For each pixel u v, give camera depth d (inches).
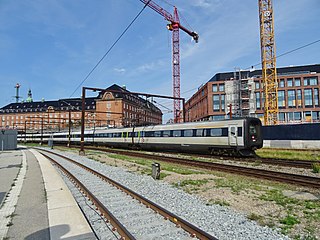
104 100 3639.3
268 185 414.0
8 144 1750.7
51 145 1728.6
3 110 5128.0
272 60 2062.0
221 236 208.7
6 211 291.4
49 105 4852.4
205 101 2876.5
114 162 788.6
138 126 1339.8
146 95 1082.7
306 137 1135.0
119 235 214.5
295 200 313.6
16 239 212.7
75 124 3068.4
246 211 278.5
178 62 2672.2
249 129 781.3
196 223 240.1
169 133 1075.3
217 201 314.3
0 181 491.8
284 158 787.4
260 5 2095.2
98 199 324.8
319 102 2496.3
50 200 336.8
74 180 466.9
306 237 206.2
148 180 470.6
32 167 715.4
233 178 476.4
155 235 209.0
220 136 842.8
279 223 241.4
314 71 2974.9
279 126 1236.5
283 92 2586.1
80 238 211.2
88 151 1342.3
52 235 217.9
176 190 382.3
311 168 563.5
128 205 300.4
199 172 540.1
